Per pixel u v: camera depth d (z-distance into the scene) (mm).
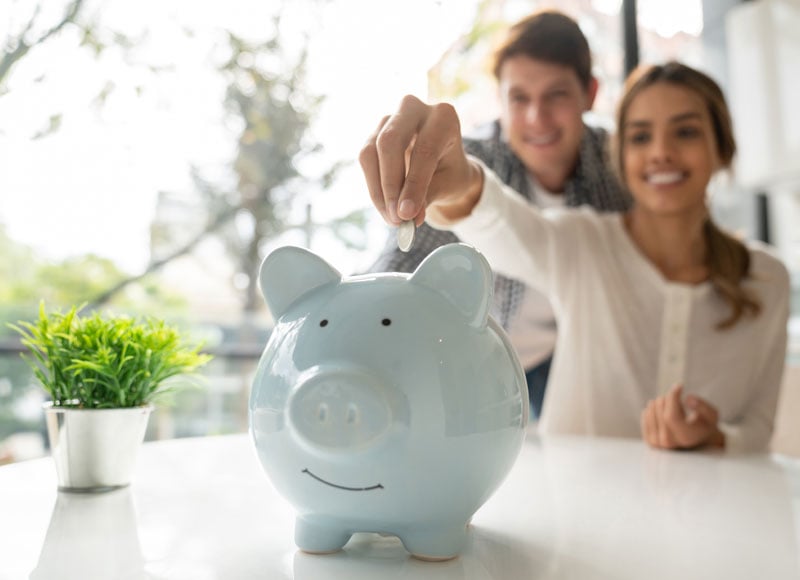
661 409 874
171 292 2375
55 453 578
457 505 416
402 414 397
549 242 1135
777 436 1490
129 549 416
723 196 2420
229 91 2375
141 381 603
